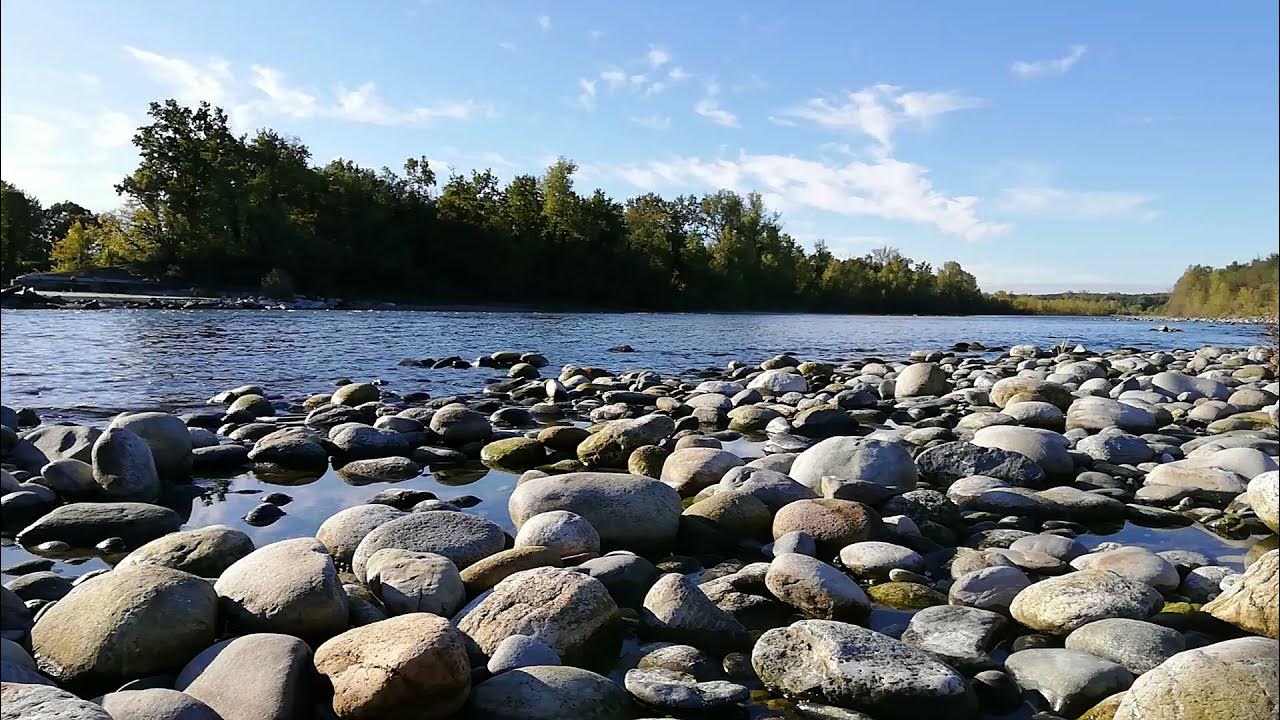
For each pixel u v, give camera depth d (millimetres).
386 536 4594
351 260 57625
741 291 82750
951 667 3389
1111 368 17922
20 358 15883
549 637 3512
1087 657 3328
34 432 7191
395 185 66312
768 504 5719
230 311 36750
